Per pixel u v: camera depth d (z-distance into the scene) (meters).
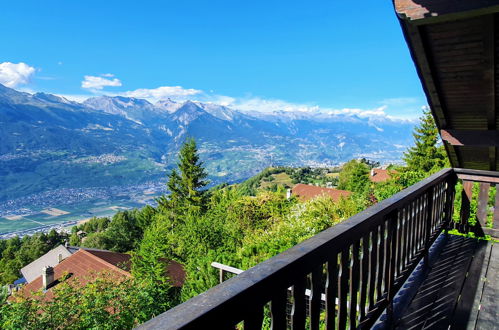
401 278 2.46
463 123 6.86
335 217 9.57
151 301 10.47
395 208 2.15
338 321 1.53
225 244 18.59
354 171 34.69
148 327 0.65
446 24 4.22
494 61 4.70
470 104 6.00
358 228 1.56
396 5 3.43
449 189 4.21
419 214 2.99
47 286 18.41
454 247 3.87
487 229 4.19
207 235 19.20
